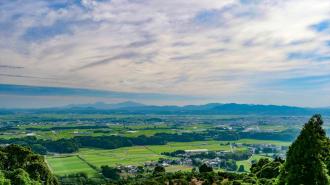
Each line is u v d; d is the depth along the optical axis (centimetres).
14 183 6644
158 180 8300
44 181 7662
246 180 7469
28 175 6956
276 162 7981
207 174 8412
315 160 2884
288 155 2995
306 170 2891
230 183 7419
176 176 8406
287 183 2942
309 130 2938
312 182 2867
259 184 6862
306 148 2905
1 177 6388
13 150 7731
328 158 3781
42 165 7712
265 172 7725
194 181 8019
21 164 7569
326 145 3853
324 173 2875
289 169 2950
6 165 7481
